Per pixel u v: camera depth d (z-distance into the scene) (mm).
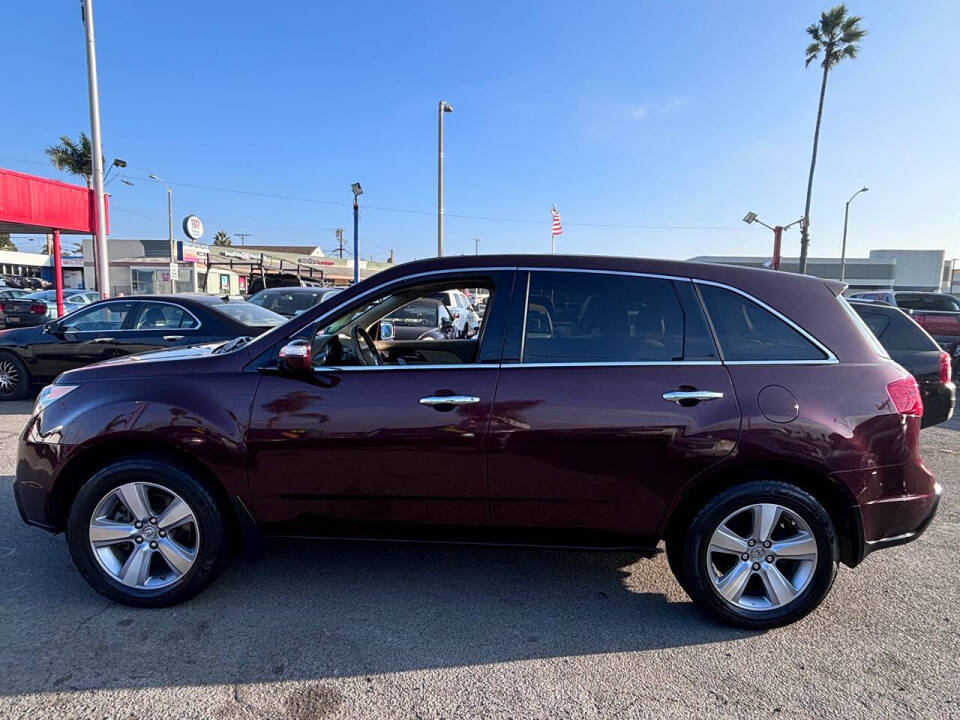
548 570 3592
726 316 2959
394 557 3738
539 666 2668
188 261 33844
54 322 8039
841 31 29672
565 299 3018
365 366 2998
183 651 2727
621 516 2914
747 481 2893
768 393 2820
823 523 2855
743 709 2404
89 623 2938
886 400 2857
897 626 3010
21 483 3139
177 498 3023
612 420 2824
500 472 2898
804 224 31484
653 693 2496
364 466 2943
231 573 3500
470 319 11312
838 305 3021
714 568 2945
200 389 3021
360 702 2420
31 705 2361
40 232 17078
